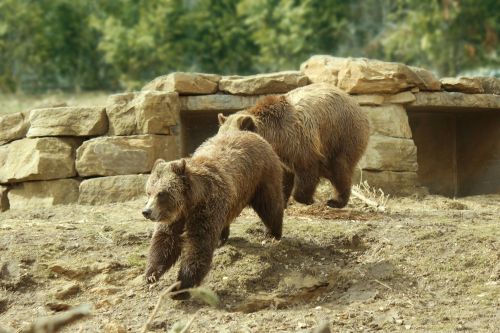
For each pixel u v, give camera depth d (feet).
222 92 49.73
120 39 110.22
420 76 49.75
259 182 32.96
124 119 47.70
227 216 30.53
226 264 32.42
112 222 38.45
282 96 39.11
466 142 58.34
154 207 27.86
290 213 39.27
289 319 28.40
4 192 48.96
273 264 32.78
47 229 36.52
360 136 41.65
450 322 27.91
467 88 51.65
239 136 32.83
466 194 57.93
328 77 49.21
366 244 34.65
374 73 48.08
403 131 48.83
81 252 33.73
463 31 107.24
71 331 27.71
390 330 27.30
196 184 28.91
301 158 38.75
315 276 32.24
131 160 46.78
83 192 46.50
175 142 48.21
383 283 31.55
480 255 32.89
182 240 29.78
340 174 41.22
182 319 28.58
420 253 33.45
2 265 32.19
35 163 47.24
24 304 30.53
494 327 27.22
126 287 31.27
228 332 26.63
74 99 104.37
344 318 28.48
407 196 47.55
